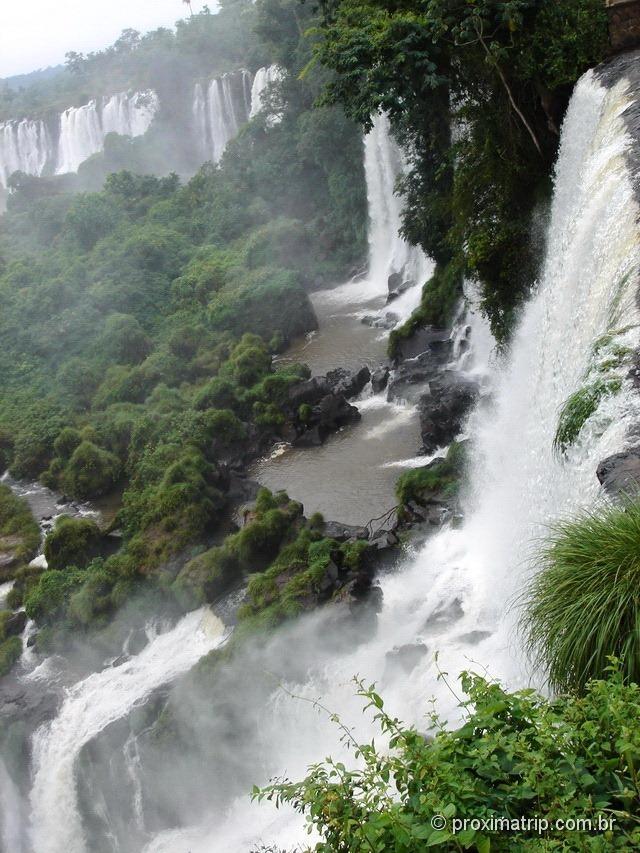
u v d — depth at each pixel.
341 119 50.41
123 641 25.31
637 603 7.27
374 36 22.89
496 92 23.55
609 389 11.04
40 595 27.00
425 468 26.14
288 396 35.22
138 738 21.02
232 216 57.16
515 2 21.44
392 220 48.66
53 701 23.62
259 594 22.78
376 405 35.47
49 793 22.12
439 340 35.34
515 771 5.69
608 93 18.92
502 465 22.12
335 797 5.92
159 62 86.88
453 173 29.52
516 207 24.66
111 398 41.38
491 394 28.19
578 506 10.15
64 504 36.19
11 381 45.09
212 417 34.59
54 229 63.88
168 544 27.36
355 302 49.28
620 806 5.59
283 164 58.22
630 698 6.16
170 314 49.16
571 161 20.97
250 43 85.06
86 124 93.44
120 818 21.45
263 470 33.00
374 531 25.50
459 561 21.14
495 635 16.62
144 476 33.28
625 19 21.78
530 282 24.41
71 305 48.62
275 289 44.78
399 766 5.95
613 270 13.68
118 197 62.44
